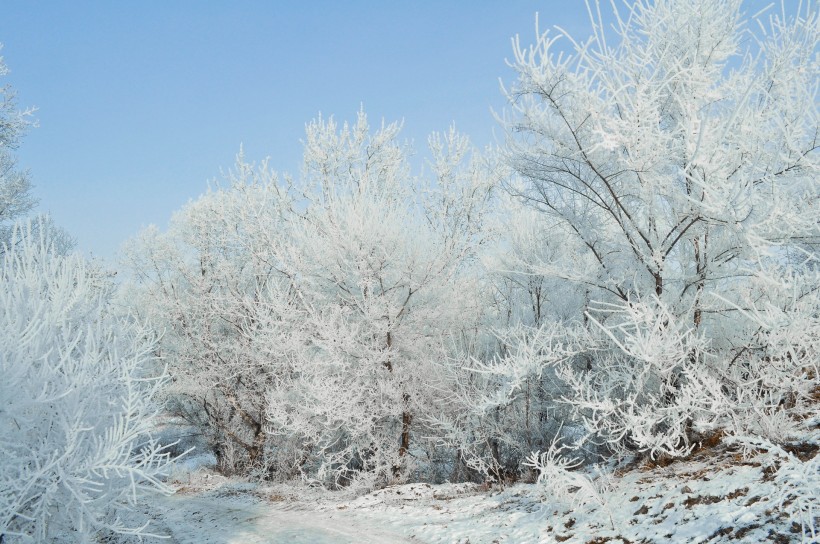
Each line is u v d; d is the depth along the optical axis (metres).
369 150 16.44
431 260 12.37
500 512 7.82
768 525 4.53
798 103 5.73
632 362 8.48
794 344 6.38
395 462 12.02
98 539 6.78
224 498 12.59
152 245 18.38
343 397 11.50
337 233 12.25
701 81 6.57
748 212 5.07
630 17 6.96
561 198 8.61
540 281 11.40
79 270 7.30
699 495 5.75
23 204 15.64
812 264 6.70
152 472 5.30
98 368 6.01
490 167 13.05
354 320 12.82
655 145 6.62
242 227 16.77
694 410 6.91
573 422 10.92
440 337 11.99
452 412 12.04
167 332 17.44
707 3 6.95
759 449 6.41
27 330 4.95
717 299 7.80
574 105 7.36
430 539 7.18
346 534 7.85
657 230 8.16
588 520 6.34
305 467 15.34
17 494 5.02
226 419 17.84
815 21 6.38
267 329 12.83
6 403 4.58
